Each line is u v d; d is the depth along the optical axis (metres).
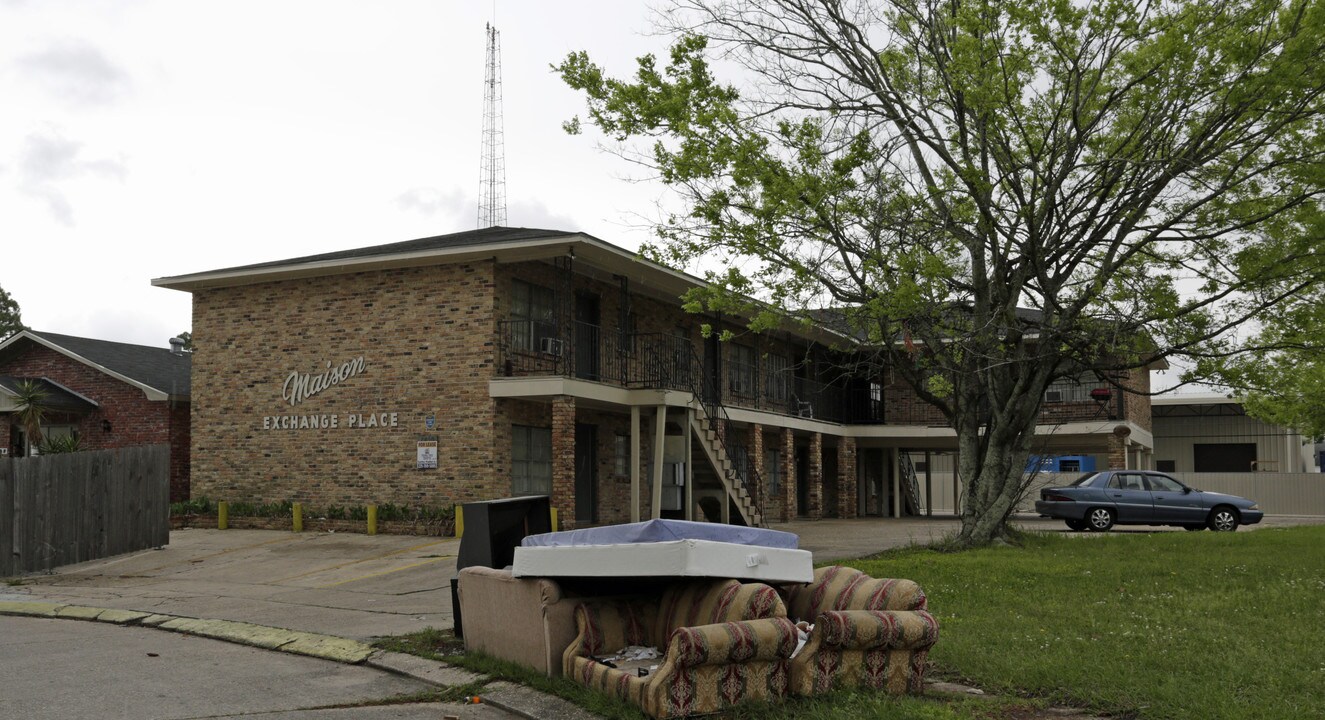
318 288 23.06
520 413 21.92
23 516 17.08
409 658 9.48
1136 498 24.94
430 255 21.38
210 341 24.22
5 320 49.34
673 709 6.83
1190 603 11.12
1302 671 7.75
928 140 17.03
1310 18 14.09
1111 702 7.06
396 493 21.70
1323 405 25.09
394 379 21.98
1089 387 33.88
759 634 7.08
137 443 26.52
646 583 8.71
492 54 36.84
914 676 7.71
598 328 24.12
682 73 16.80
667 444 23.98
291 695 8.29
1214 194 16.02
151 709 7.72
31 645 10.63
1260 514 24.69
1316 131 16.05
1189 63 14.87
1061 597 11.80
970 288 17.75
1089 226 16.66
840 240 16.53
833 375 36.69
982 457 19.25
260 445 23.36
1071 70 16.41
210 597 13.91
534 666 8.40
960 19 15.40
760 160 16.27
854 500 34.81
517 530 10.48
